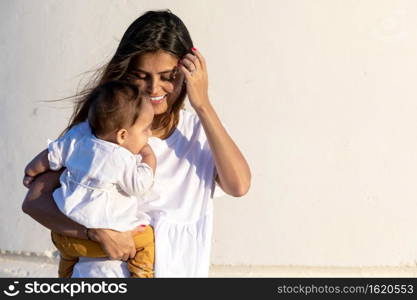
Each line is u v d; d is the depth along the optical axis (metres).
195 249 3.40
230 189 3.41
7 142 5.90
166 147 3.49
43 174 3.45
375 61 5.55
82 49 5.68
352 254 5.67
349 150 5.58
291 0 5.52
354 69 5.54
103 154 3.27
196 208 3.46
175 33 3.34
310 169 5.59
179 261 3.37
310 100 5.55
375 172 5.61
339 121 5.57
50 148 3.41
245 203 5.66
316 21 5.52
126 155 3.26
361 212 5.63
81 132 3.39
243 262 5.71
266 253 5.69
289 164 5.59
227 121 5.55
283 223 5.66
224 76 5.55
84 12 5.69
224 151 3.35
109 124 3.28
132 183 3.25
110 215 3.23
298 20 5.52
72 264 3.43
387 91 5.56
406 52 5.57
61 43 5.72
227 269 5.73
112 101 3.28
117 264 3.33
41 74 5.78
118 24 5.63
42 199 3.35
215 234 5.72
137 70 3.37
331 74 5.54
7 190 5.94
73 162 3.32
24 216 5.96
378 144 5.59
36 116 5.80
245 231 5.69
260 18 5.53
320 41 5.52
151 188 3.35
